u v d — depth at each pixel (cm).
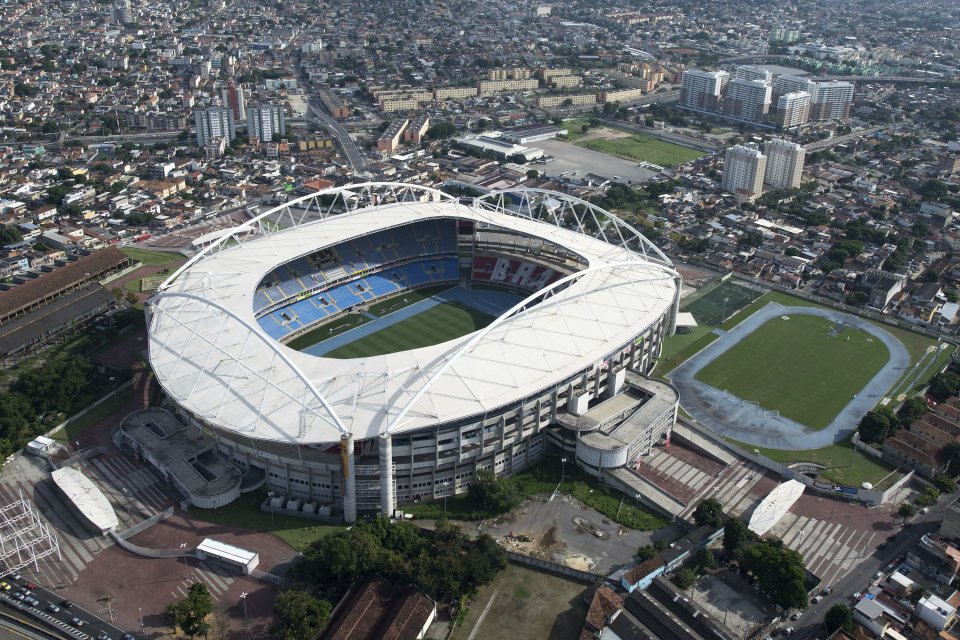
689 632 17850
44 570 19438
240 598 18662
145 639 17525
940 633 18025
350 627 17275
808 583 19688
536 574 19800
